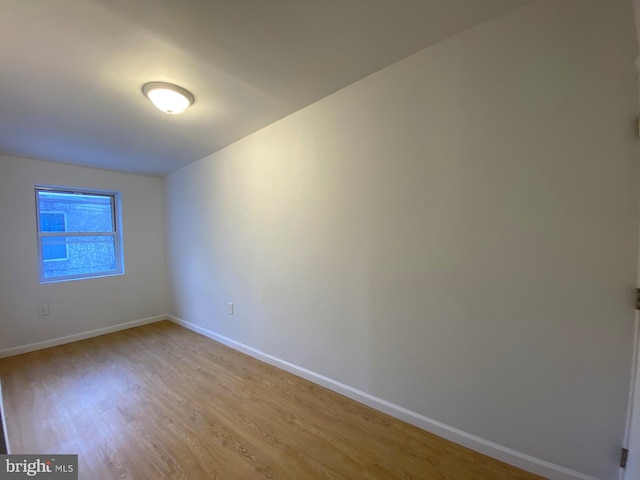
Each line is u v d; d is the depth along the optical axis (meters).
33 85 1.84
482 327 1.55
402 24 1.46
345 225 2.08
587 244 1.28
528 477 1.43
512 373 1.48
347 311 2.11
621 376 1.24
